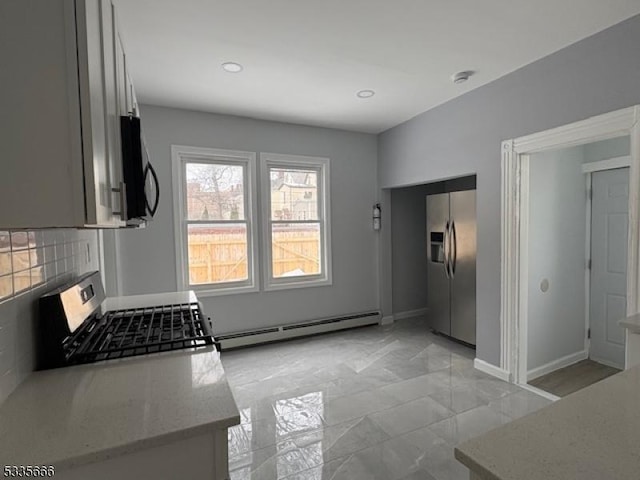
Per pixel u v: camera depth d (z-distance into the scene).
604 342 3.40
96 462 0.81
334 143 4.36
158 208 3.46
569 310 3.35
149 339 1.46
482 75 2.84
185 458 0.91
